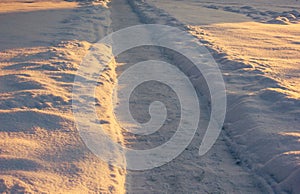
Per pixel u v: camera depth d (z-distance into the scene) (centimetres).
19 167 446
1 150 475
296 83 757
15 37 1188
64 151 494
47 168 452
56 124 563
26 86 704
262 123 579
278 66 880
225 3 2411
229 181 482
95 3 2234
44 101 640
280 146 511
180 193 457
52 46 1050
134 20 1722
